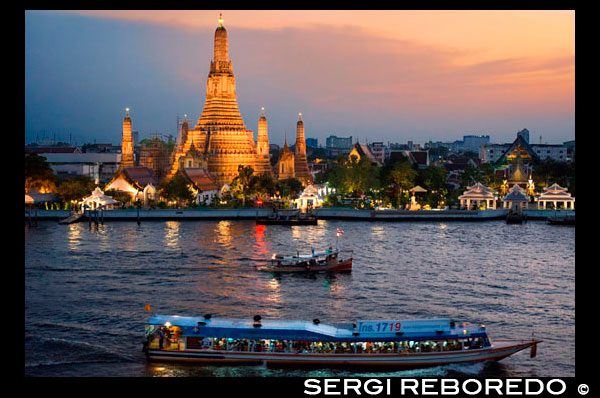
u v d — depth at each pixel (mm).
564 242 183875
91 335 93000
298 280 129375
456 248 171500
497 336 94125
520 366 83812
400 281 128625
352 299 114125
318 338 82750
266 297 115125
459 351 82938
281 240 185875
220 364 83062
